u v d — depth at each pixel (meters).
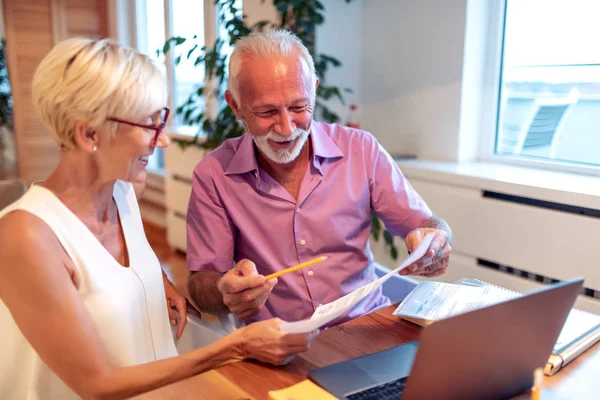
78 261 1.10
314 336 1.06
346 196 1.55
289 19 2.65
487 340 0.81
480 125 2.49
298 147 1.42
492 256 2.10
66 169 1.13
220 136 2.78
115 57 1.04
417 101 2.59
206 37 3.74
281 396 0.90
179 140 3.50
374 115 2.83
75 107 1.02
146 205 4.59
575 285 0.87
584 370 1.00
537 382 0.83
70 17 4.28
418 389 0.79
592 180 2.01
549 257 1.91
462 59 2.35
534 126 2.34
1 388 1.14
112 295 1.15
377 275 1.74
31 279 0.99
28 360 1.13
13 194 1.51
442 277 2.30
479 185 2.11
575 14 2.12
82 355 1.00
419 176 2.35
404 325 1.19
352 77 2.85
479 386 0.86
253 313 1.25
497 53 2.37
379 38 2.71
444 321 0.73
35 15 4.11
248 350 1.03
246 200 1.54
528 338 0.87
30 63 4.15
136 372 1.02
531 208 1.95
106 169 1.11
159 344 1.28
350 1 2.72
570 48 2.16
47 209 1.08
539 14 2.24
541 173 2.17
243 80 1.37
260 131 1.38
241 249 1.60
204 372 1.00
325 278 1.53
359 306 1.56
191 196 1.60
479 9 2.33
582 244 1.81
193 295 1.52
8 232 1.02
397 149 2.75
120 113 1.04
